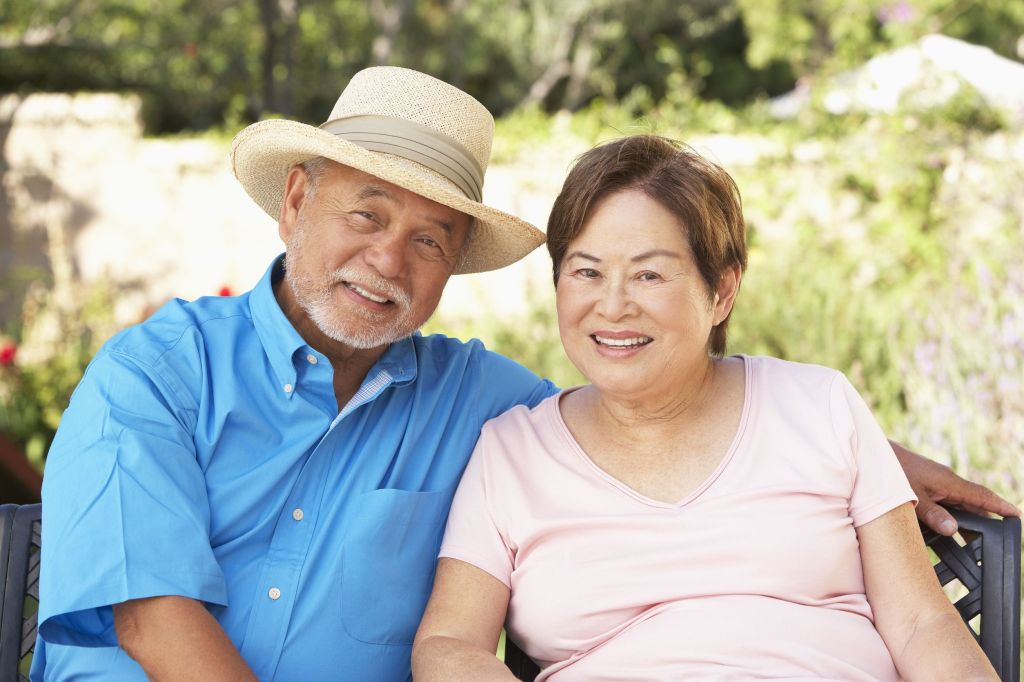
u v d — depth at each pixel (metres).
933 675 1.69
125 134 7.87
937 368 3.68
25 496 3.44
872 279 6.33
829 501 1.84
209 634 1.69
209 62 11.33
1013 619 1.88
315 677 1.87
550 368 4.92
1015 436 3.16
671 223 1.84
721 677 1.73
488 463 1.97
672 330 1.84
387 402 2.00
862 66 7.78
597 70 13.27
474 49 12.71
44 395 6.24
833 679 1.72
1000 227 6.01
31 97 7.90
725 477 1.86
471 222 2.06
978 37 12.62
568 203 1.89
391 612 1.92
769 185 6.79
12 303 7.60
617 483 1.88
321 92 12.49
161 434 1.78
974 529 1.94
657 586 1.82
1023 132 6.46
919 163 6.60
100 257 7.86
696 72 13.93
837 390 1.92
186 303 2.01
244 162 2.11
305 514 1.90
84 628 1.74
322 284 1.92
